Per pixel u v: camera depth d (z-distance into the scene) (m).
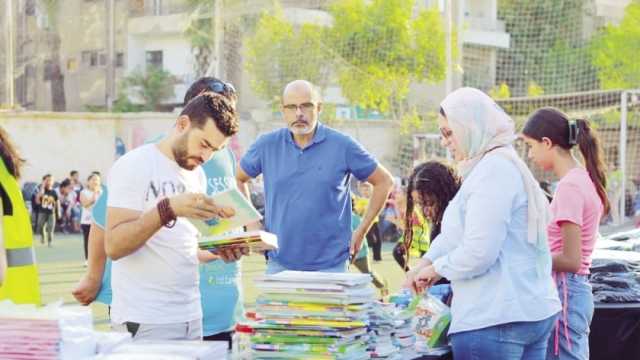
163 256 3.61
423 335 4.04
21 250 4.08
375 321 3.80
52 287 12.30
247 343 3.70
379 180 5.55
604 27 24.33
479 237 3.56
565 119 4.47
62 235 23.06
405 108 29.22
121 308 3.63
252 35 23.69
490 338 3.64
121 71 31.83
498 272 3.65
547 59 24.89
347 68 26.08
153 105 31.41
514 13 25.41
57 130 25.69
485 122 3.70
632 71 24.16
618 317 4.92
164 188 3.57
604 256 5.51
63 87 32.06
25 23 31.72
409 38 26.83
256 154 5.60
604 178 4.61
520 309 3.63
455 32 27.75
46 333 2.89
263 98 24.27
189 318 3.69
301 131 5.36
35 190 20.00
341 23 25.55
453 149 3.80
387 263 15.61
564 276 4.41
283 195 5.44
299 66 24.20
